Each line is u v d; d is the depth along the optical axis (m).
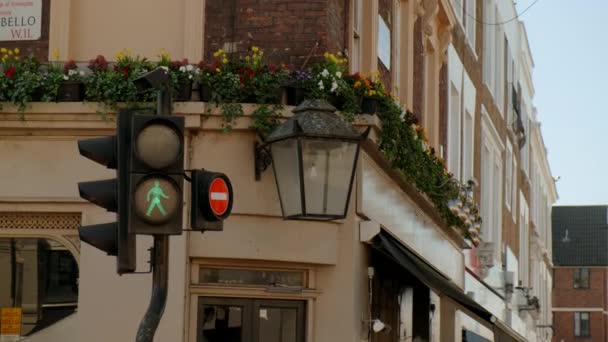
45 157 13.33
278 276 13.50
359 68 16.09
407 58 18.84
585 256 91.56
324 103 12.64
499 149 31.98
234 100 13.00
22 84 13.05
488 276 28.06
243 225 13.12
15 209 13.35
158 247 8.87
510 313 32.12
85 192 8.88
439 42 22.30
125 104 12.97
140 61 13.19
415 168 16.36
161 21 13.71
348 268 13.68
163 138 8.60
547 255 53.78
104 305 13.05
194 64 13.31
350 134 12.55
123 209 8.71
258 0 13.63
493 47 31.06
